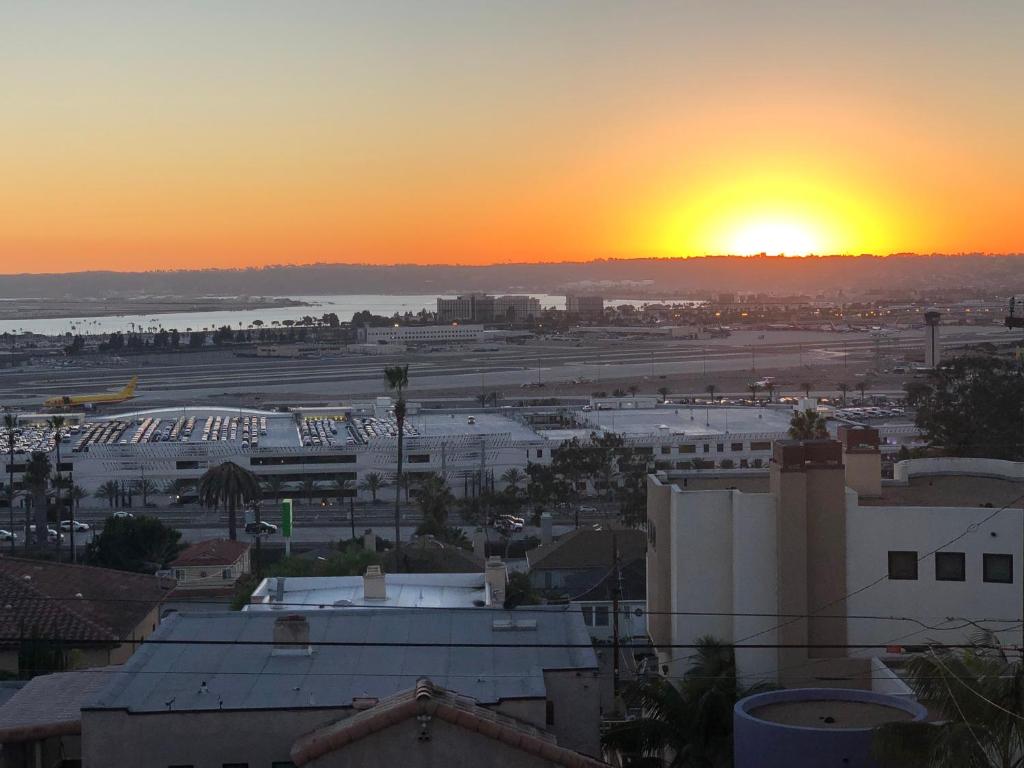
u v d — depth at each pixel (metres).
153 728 34.97
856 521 42.59
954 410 156.12
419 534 133.00
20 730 36.59
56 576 77.94
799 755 30.69
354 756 31.36
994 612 42.06
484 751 31.39
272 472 185.00
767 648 41.84
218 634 42.47
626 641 65.69
